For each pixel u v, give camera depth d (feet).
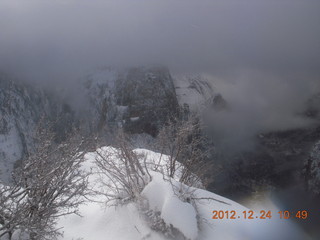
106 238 19.16
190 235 18.26
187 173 25.53
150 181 21.47
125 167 22.88
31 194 17.99
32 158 18.60
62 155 19.35
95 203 21.93
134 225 19.72
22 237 18.04
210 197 23.07
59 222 20.35
